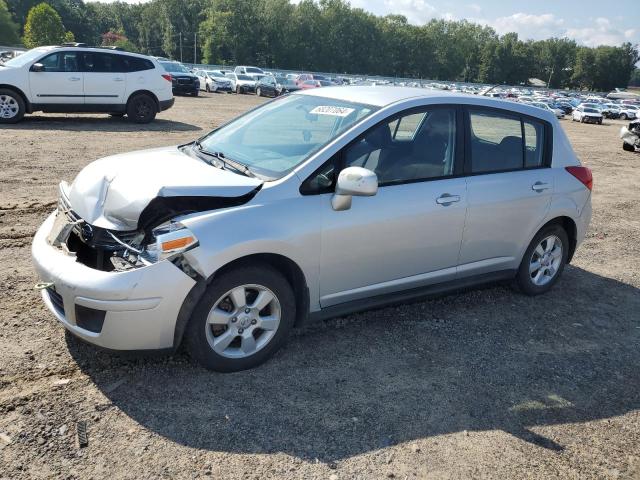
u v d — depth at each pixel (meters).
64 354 3.48
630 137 18.45
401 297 4.10
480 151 4.39
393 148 3.90
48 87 13.20
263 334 3.52
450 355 3.92
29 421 2.86
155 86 14.69
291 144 3.83
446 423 3.16
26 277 4.56
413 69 134.00
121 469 2.61
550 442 3.09
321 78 45.09
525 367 3.86
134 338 3.08
